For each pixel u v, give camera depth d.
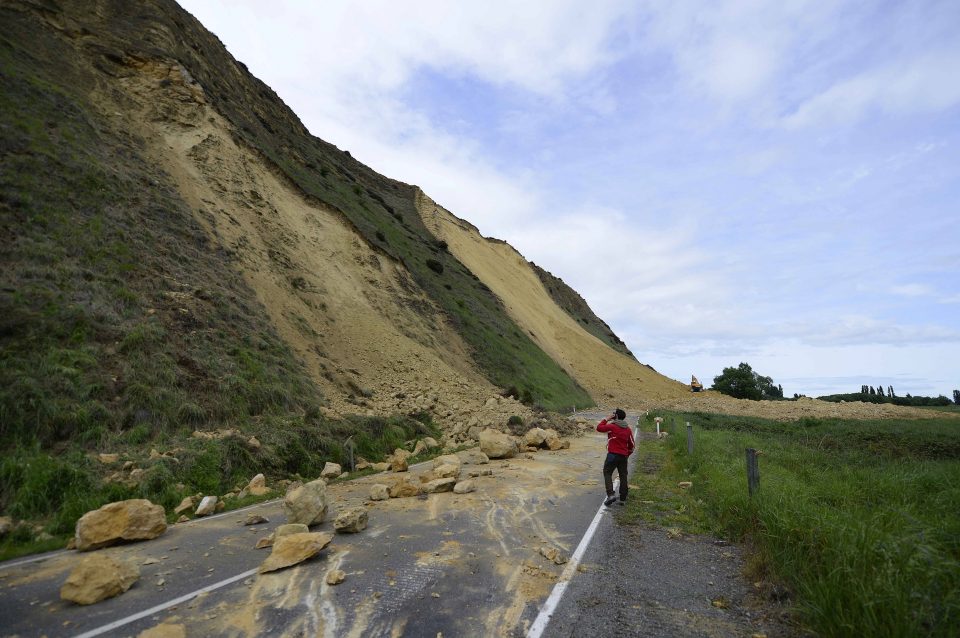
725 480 7.96
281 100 44.38
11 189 12.16
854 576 3.45
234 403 11.08
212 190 20.84
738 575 4.64
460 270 51.75
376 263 28.59
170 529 6.50
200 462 8.66
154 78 22.91
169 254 14.98
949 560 3.46
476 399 21.97
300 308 19.62
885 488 7.15
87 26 22.06
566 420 22.27
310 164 37.75
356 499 8.31
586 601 4.06
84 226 13.03
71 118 16.47
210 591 4.36
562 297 99.44
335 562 5.09
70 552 5.56
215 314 13.98
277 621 3.76
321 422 12.45
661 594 4.20
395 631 3.56
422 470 11.43
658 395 63.59
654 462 12.14
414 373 21.53
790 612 3.69
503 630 3.56
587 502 7.94
